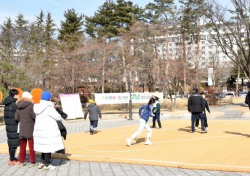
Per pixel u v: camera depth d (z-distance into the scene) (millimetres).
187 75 41250
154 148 10477
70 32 49594
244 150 9539
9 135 8516
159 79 37531
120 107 34906
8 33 46594
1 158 9586
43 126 7715
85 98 36906
